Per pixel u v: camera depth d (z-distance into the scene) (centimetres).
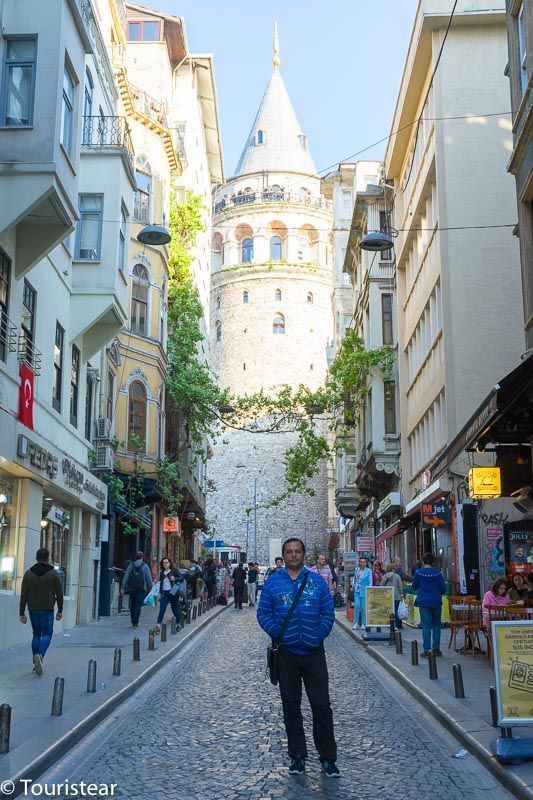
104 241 2312
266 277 8069
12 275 1712
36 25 1652
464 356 2567
